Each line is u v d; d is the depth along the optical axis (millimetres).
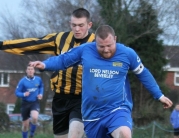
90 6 55969
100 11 53750
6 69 81750
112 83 12133
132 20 52812
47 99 77000
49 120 39125
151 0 53156
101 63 12109
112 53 11984
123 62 12125
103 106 12219
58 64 12297
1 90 97562
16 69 77688
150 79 12602
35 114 27922
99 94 12148
